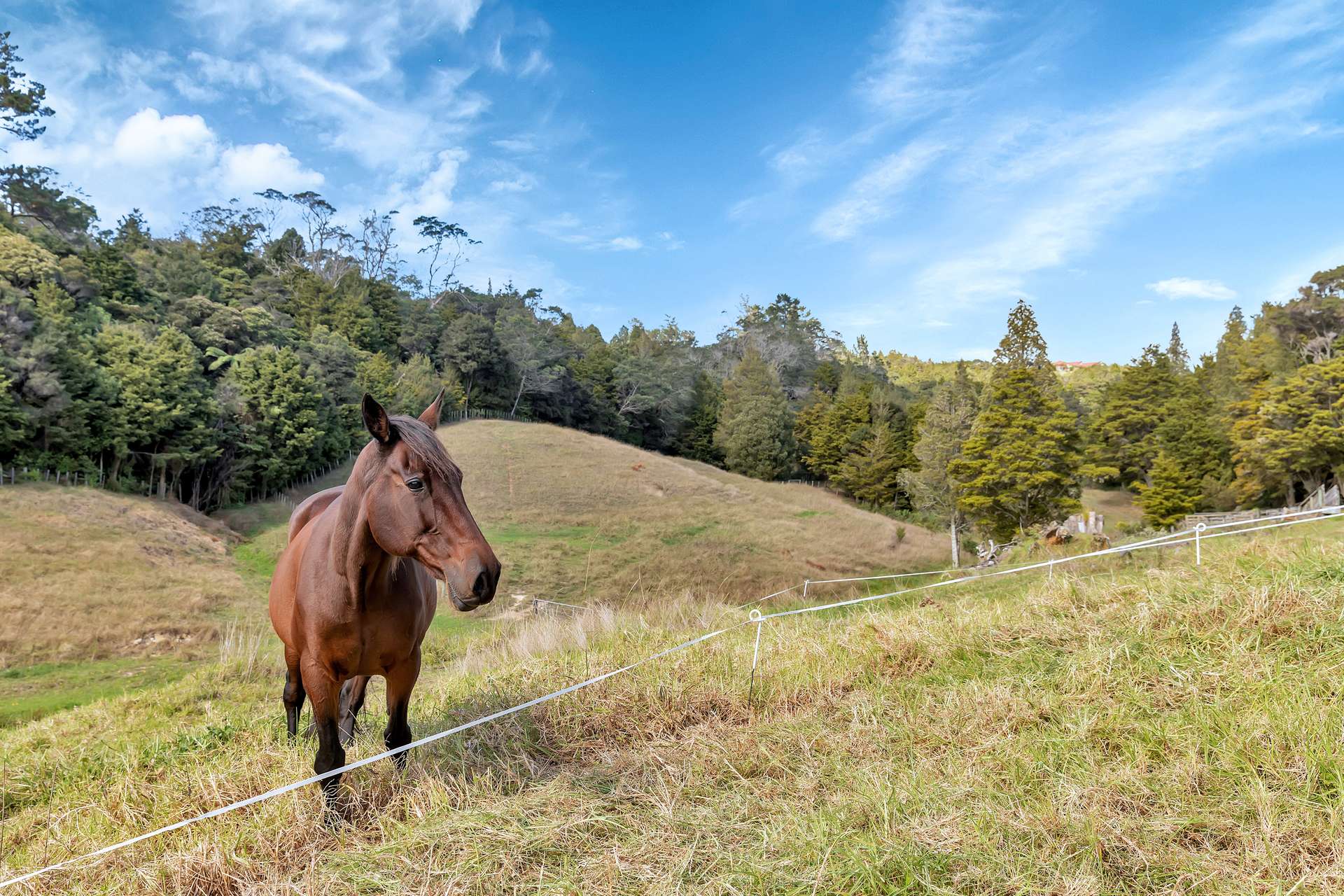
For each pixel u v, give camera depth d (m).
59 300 36.12
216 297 57.19
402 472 2.92
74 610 16.70
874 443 49.06
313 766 3.56
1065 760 3.00
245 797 3.41
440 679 6.67
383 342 66.81
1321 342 49.47
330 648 3.21
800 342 92.25
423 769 3.38
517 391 65.81
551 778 3.36
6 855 3.35
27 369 29.23
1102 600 4.77
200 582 21.38
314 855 2.78
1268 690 3.27
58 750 5.02
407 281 98.25
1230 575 4.54
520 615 17.41
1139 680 3.60
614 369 73.56
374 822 3.02
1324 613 3.81
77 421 30.70
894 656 4.55
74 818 3.52
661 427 73.12
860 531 34.97
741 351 95.62
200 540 27.77
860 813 2.68
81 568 20.12
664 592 21.62
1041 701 3.54
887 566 28.98
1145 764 2.90
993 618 4.89
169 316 45.16
